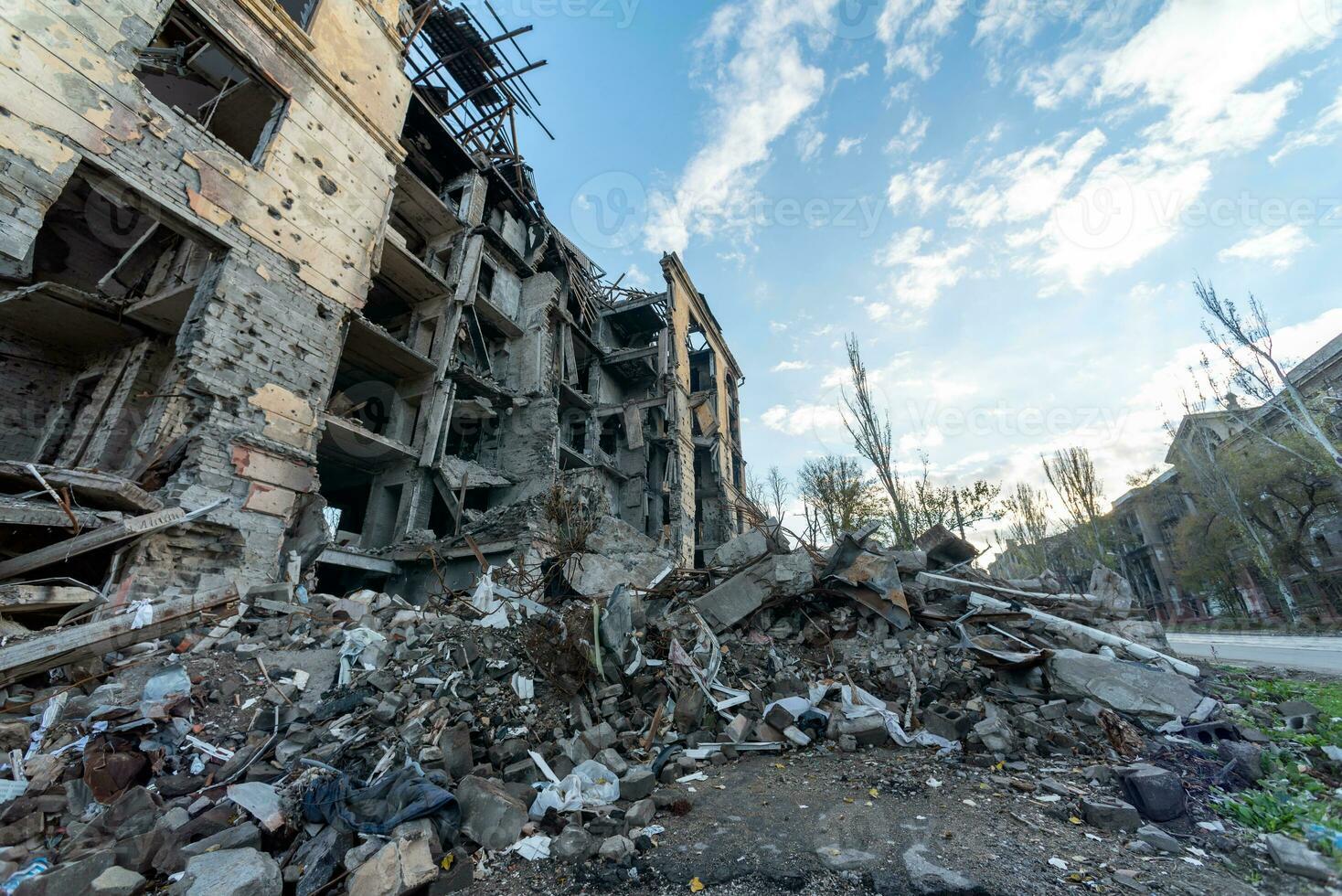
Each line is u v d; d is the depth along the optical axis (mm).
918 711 5250
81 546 6098
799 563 7043
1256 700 5641
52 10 7031
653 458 28281
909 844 3135
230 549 8133
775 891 2783
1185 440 28688
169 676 4738
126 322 10641
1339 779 3721
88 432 10383
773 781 4281
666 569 8312
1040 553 38656
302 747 4312
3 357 10773
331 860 2996
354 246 11336
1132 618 7070
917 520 25141
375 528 15789
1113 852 2982
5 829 3072
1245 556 27266
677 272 30047
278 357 9469
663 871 3023
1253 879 2670
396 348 15492
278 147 9984
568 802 3773
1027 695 5336
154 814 3404
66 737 4023
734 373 38000
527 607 7035
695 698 5371
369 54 12352
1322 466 20594
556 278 23953
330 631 6676
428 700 5035
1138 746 4352
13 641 4969
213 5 9148
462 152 19938
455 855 3146
